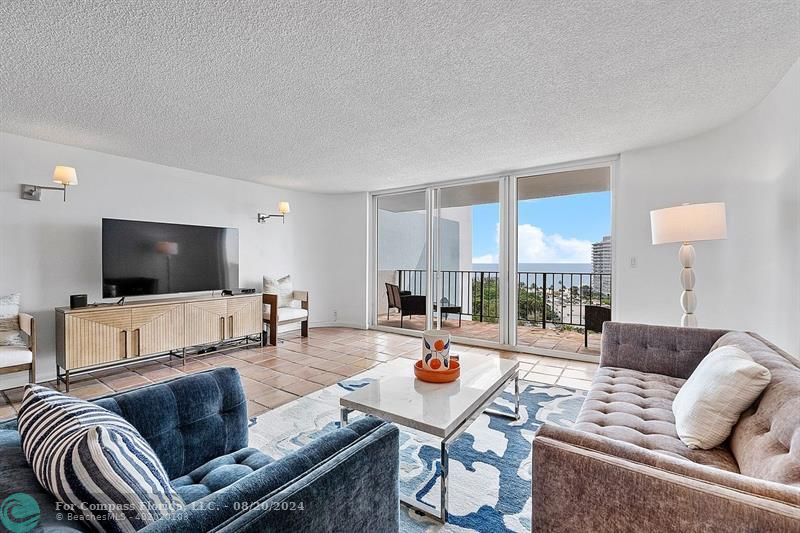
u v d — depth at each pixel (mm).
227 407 1545
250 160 3998
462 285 5973
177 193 4344
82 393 3066
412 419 1646
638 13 1638
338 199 6082
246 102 2529
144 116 2777
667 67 2105
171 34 1762
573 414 2621
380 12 1619
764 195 2607
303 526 745
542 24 1709
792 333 2291
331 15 1634
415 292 6055
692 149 3238
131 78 2189
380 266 6098
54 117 2803
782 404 1150
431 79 2219
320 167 4301
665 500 833
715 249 3121
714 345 2129
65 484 695
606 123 2934
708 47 1908
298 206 5742
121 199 3883
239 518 661
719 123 2963
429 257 5266
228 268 4590
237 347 4605
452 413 1708
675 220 2502
